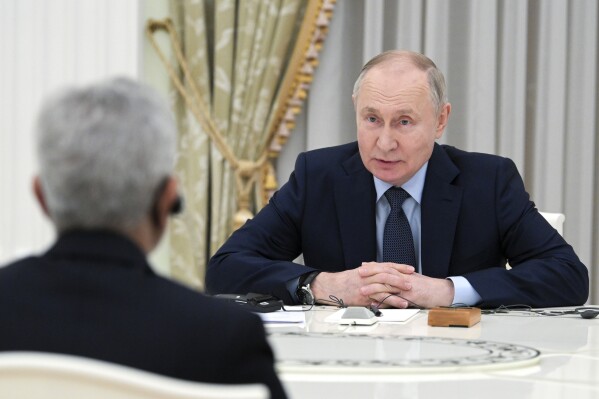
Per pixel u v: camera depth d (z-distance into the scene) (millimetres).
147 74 6262
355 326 2875
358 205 3979
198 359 1256
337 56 6258
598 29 6430
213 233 6137
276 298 3318
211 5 6273
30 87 6102
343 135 6281
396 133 3766
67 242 1317
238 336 1290
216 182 6137
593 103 6398
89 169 1285
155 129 1323
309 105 6250
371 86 3791
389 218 3943
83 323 1235
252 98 6113
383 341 2463
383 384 1911
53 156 1289
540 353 2270
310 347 2340
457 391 1837
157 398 1042
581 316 3238
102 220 1319
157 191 1358
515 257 3969
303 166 4168
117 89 1332
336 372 2018
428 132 3824
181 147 6234
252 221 4102
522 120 6305
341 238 3988
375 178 3988
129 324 1246
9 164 6066
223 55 6125
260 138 6172
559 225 4367
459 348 2340
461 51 6301
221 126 6152
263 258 3900
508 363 2107
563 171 6387
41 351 1207
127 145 1295
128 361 1216
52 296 1261
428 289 3500
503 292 3553
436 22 6238
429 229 3910
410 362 2100
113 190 1301
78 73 6125
